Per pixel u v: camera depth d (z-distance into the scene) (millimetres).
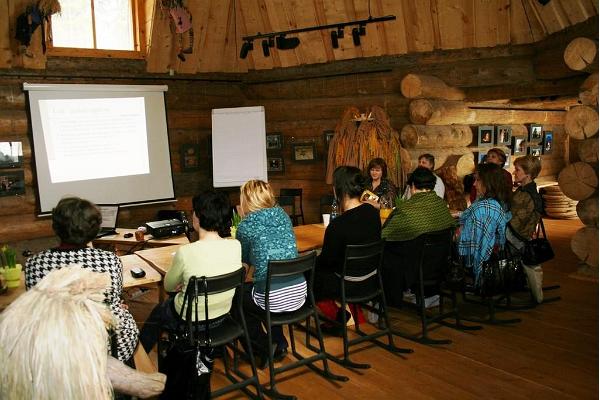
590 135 4605
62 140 6066
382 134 6152
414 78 6148
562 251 6207
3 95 5707
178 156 7184
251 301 3117
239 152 7000
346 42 6703
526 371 3197
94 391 828
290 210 7512
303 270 2990
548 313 4180
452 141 6715
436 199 3748
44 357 802
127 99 6500
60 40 6039
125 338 2328
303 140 7289
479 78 6277
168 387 2289
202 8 6648
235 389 2842
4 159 5742
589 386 2994
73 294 885
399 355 3473
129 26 6547
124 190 6594
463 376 3156
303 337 3850
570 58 4645
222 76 7457
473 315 4188
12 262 2820
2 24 5402
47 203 6023
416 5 6129
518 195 4219
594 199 4879
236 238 3166
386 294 3652
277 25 6930
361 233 3320
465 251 3791
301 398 2955
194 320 2678
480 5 5910
